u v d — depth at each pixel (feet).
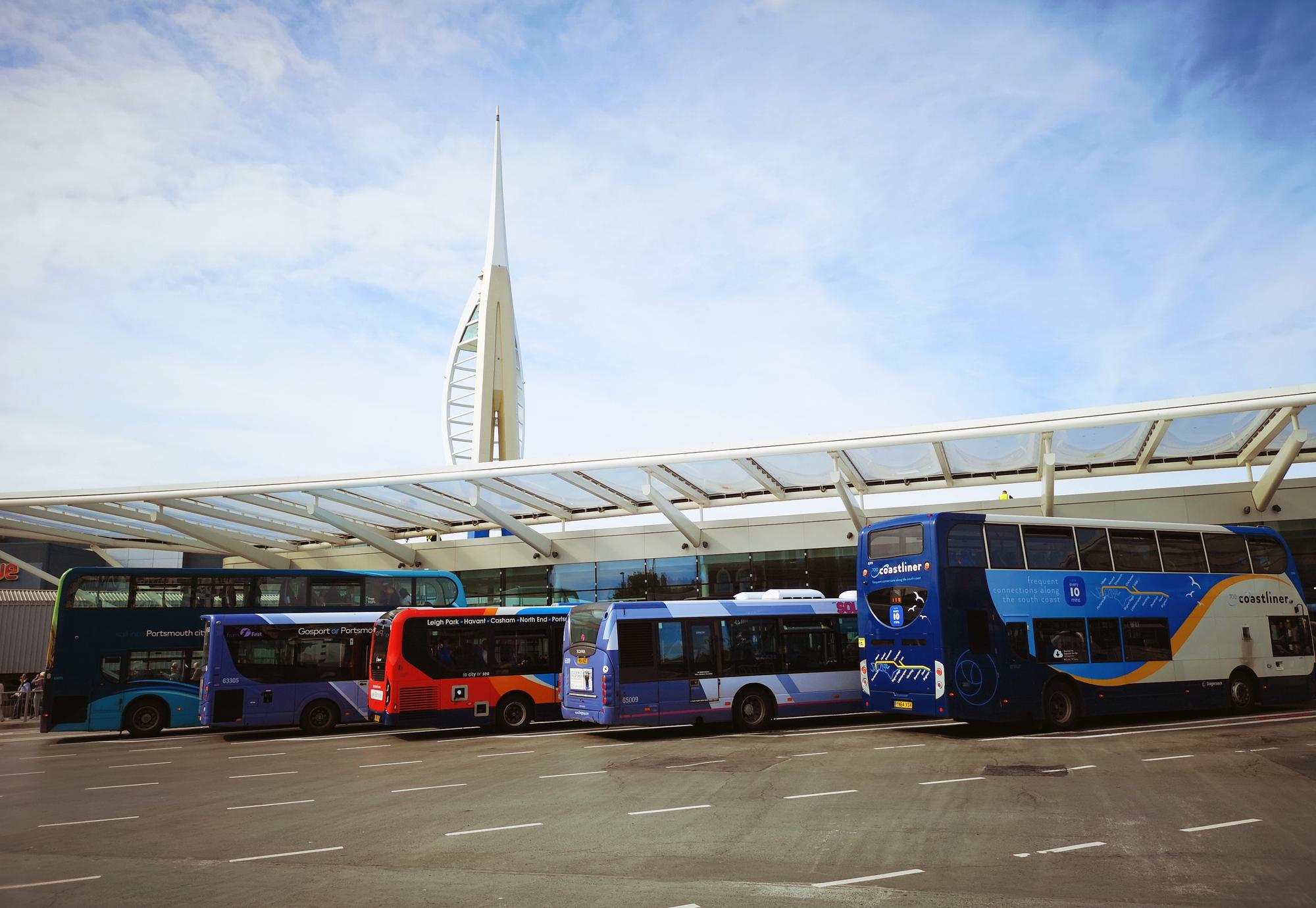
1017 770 41.65
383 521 119.44
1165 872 24.04
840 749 51.11
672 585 111.04
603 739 62.13
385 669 69.62
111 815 37.88
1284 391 69.31
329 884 24.88
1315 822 29.55
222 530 119.03
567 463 89.04
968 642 55.57
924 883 23.49
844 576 105.40
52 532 109.81
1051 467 80.43
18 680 109.60
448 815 35.17
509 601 116.98
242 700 73.67
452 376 251.39
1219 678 64.39
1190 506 95.09
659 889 23.44
